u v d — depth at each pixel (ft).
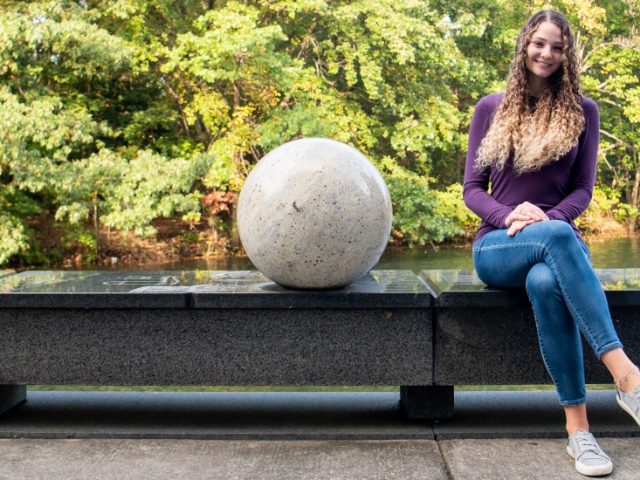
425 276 9.78
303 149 8.35
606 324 7.10
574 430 7.48
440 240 46.03
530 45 8.71
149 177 37.14
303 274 8.21
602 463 6.97
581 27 52.08
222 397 10.14
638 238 49.88
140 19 43.01
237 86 44.88
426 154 48.26
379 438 8.31
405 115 49.32
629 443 7.96
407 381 8.28
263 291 8.36
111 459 7.71
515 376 8.28
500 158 8.66
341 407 9.51
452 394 8.84
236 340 8.29
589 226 53.26
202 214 47.62
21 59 38.99
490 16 51.44
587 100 8.92
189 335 8.32
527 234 7.64
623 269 10.02
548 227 7.47
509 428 8.46
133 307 8.27
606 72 52.90
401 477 7.07
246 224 8.35
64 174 36.09
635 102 50.96
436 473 7.18
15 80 38.52
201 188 46.32
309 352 8.26
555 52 8.63
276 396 10.16
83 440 8.39
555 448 7.85
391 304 8.14
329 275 8.23
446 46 46.73
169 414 9.30
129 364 8.36
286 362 8.28
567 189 8.93
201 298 8.20
